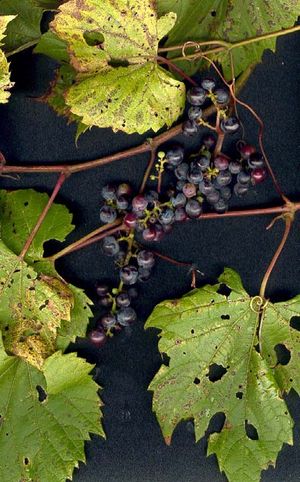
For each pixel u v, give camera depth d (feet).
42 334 2.09
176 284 2.23
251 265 2.24
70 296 2.10
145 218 2.13
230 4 2.08
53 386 2.14
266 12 2.08
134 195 2.22
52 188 2.23
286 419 2.13
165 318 2.13
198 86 2.08
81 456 2.16
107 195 2.18
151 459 2.23
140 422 2.23
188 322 2.13
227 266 2.24
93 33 1.96
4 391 2.15
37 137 2.24
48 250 2.23
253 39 2.07
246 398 2.15
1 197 2.18
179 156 2.15
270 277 2.24
